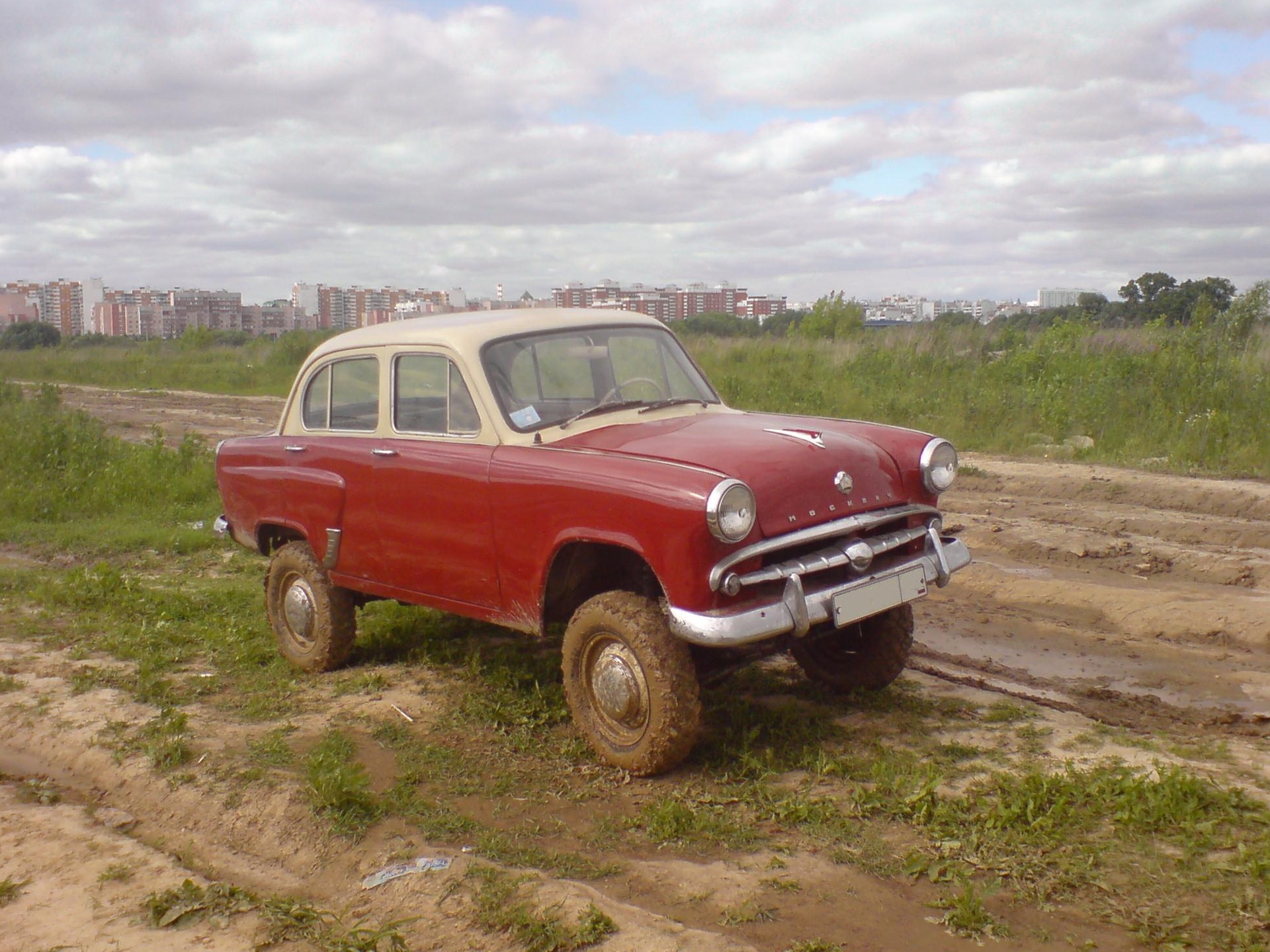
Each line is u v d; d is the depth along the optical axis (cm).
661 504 428
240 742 525
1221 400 1358
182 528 1070
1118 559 837
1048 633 684
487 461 504
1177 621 683
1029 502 1030
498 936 346
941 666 620
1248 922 334
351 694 593
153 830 450
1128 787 414
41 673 634
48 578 855
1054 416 1391
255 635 703
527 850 409
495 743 516
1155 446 1258
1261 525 897
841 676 561
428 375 548
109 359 4219
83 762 514
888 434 520
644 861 399
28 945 354
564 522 467
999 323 2361
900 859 390
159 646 683
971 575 805
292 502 622
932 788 418
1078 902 354
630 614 455
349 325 13800
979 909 346
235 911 372
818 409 1620
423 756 502
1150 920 338
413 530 546
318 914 362
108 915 373
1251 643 649
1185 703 560
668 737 448
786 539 435
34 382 3278
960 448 1352
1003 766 463
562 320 566
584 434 511
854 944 338
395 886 384
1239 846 371
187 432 1845
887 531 490
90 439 1430
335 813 440
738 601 433
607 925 345
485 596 518
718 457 456
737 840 411
